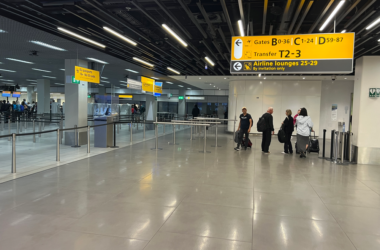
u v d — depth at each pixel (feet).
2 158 23.31
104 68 42.78
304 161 24.20
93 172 18.56
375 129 23.29
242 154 27.58
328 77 45.73
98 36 24.44
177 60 37.24
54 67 44.14
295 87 50.49
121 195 13.71
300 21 19.98
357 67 24.63
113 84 76.79
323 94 50.06
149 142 35.99
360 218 11.32
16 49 28.99
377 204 13.07
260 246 8.80
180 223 10.46
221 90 97.96
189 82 64.54
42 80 66.95
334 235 9.72
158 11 20.02
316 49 18.81
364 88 23.47
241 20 18.39
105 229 9.83
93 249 8.43
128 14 19.77
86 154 25.88
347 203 13.15
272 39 19.49
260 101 51.98
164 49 30.45
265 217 11.22
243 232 9.80
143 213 11.39
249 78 50.83
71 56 32.60
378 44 26.16
